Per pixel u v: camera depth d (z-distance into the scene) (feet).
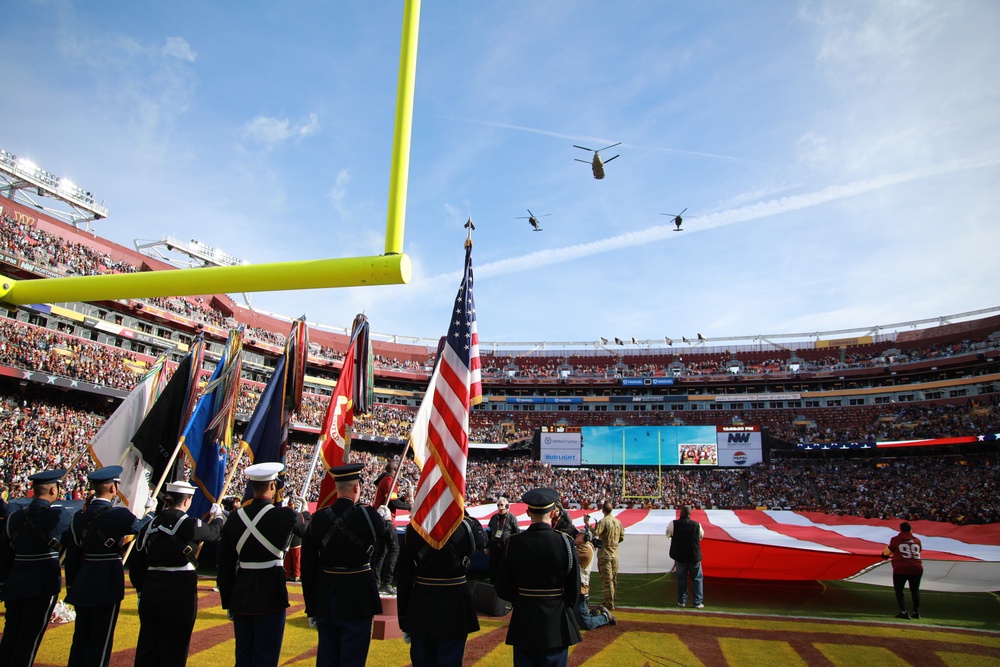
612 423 219.00
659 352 249.75
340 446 35.88
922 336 214.90
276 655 19.13
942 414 173.88
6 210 136.87
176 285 19.88
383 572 34.17
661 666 24.06
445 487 21.31
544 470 186.70
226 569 19.29
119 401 133.39
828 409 198.08
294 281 18.63
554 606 17.78
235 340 40.11
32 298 22.00
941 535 57.00
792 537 54.34
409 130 19.99
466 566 19.86
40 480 22.63
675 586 44.91
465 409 24.29
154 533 20.53
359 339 40.73
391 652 25.79
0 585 22.59
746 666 24.14
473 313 27.55
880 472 161.58
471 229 28.76
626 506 165.99
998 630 30.42
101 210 170.81
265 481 20.13
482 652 26.00
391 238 18.94
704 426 180.34
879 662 24.73
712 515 86.33
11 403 113.70
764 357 235.20
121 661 23.68
